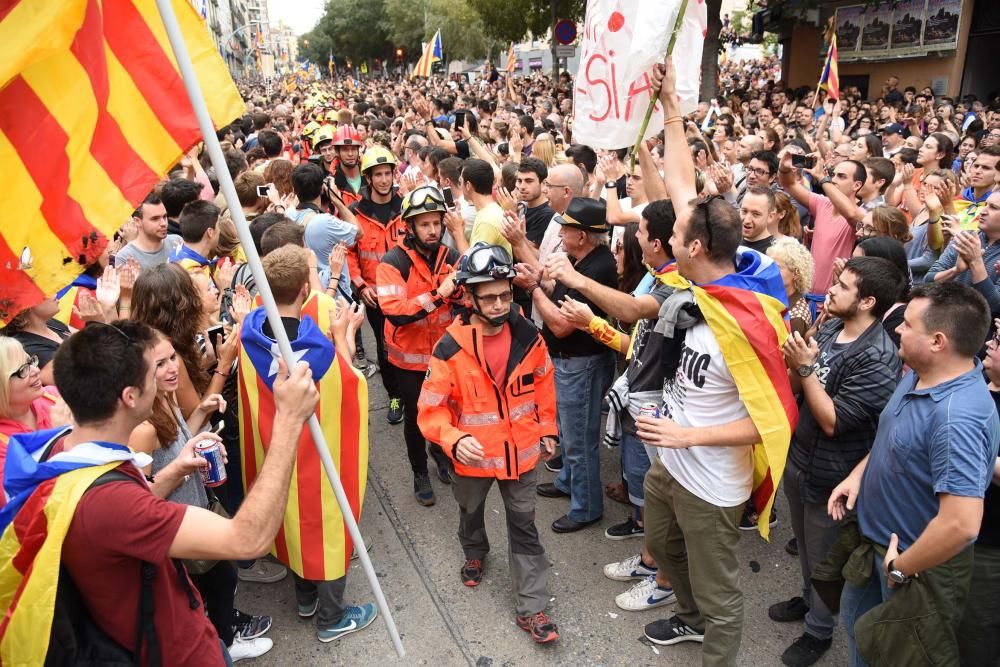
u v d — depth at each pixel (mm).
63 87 2115
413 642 3582
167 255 4906
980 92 22906
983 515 2715
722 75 34719
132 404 2078
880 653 2615
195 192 5758
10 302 2098
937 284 2543
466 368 3420
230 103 2410
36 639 1895
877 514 2707
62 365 2014
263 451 3420
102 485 1958
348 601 3877
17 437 2184
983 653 2832
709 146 7578
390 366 5699
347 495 3496
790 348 2922
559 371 4148
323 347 3320
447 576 4062
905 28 22906
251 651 3486
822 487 3217
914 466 2545
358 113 16125
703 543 2949
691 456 2908
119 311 3885
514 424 3461
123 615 2033
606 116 3971
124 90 2266
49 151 2111
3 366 2662
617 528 4328
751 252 2914
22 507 1980
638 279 4328
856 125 14109
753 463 2988
